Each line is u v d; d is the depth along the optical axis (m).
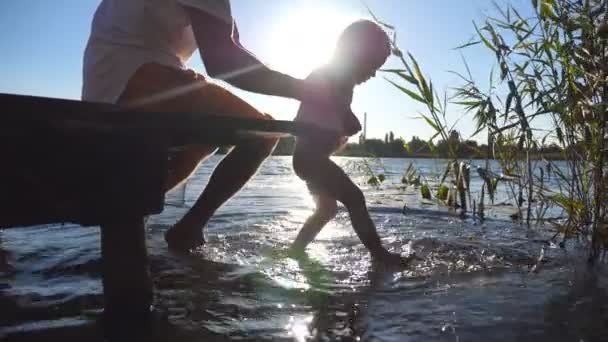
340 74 2.53
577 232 3.18
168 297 1.86
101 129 1.33
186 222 2.69
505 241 3.11
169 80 2.20
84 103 1.21
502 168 3.81
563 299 1.90
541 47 3.13
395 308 1.80
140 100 2.18
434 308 1.79
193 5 1.82
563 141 3.18
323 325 1.62
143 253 1.55
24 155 1.22
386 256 2.50
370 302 1.87
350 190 2.50
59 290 1.91
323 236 3.21
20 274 2.15
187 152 2.72
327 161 2.51
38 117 1.13
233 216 4.11
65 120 1.19
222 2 1.86
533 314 1.73
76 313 1.66
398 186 7.53
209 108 2.40
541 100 3.06
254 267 2.37
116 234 1.50
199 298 1.87
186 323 1.60
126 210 1.40
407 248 2.85
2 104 1.07
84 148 1.31
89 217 1.34
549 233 3.45
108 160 1.35
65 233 3.16
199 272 2.24
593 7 2.90
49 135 1.25
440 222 3.91
